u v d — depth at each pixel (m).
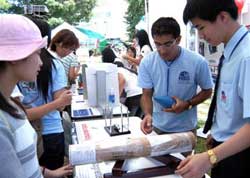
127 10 20.08
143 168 1.17
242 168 1.21
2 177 0.69
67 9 15.15
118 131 1.77
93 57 7.30
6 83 0.83
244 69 1.03
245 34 1.11
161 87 1.86
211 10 1.05
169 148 1.15
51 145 1.79
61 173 1.31
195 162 0.98
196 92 1.88
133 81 2.87
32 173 0.87
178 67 1.79
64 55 2.71
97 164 1.27
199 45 3.79
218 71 1.25
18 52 0.81
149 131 1.74
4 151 0.70
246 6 3.22
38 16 2.31
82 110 2.43
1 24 0.81
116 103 2.52
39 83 1.61
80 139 1.66
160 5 5.50
